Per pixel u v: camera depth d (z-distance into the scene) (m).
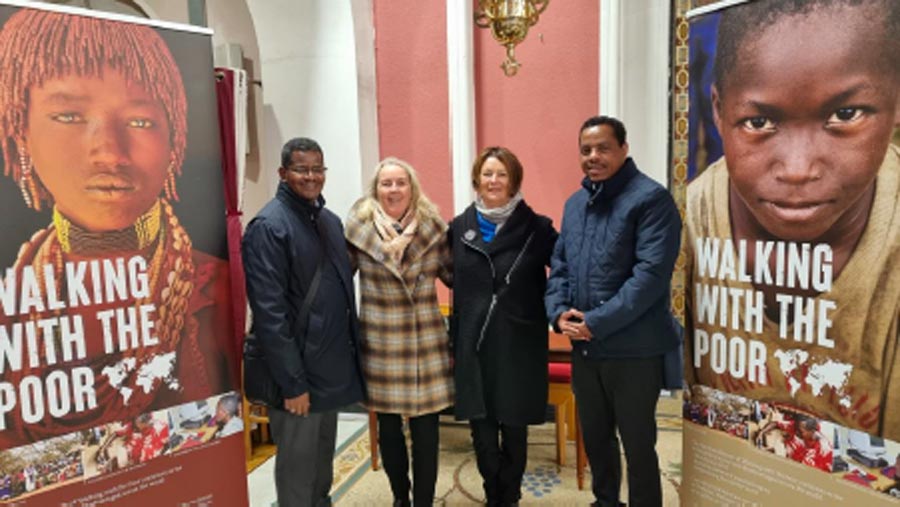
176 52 1.60
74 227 1.46
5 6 1.34
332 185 3.57
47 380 1.43
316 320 1.89
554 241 2.28
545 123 3.60
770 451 1.66
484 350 2.14
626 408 1.97
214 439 1.74
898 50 1.34
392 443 2.17
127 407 1.57
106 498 1.54
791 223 1.55
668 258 1.85
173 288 1.63
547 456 2.98
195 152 1.65
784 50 1.51
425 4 3.63
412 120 3.74
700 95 1.72
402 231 2.11
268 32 3.54
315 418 1.94
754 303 1.65
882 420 1.43
